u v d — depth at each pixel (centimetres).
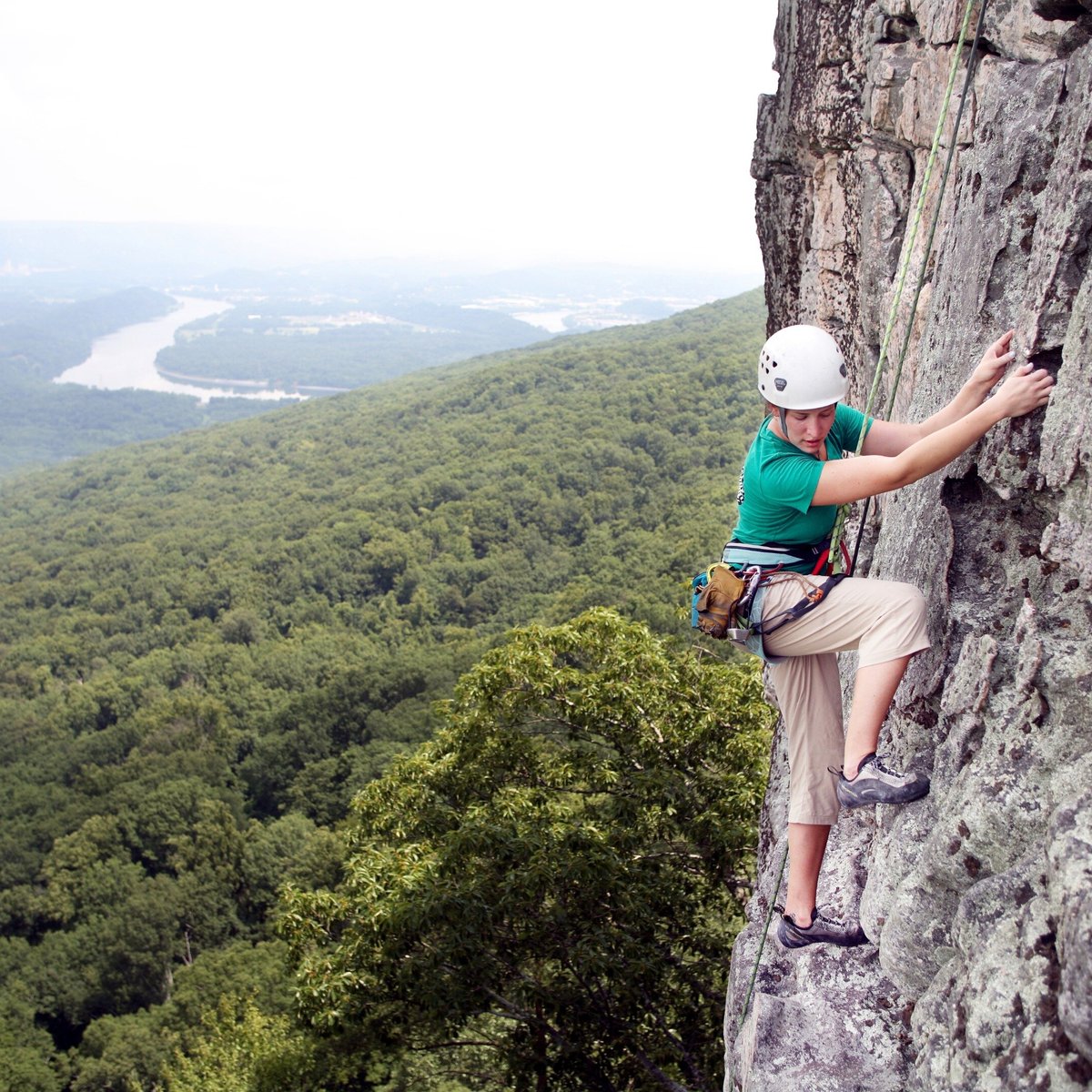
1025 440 285
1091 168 262
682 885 905
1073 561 263
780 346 281
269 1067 912
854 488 276
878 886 309
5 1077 3453
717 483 10119
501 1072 999
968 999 235
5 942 4478
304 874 4556
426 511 11188
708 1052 855
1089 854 201
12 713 8156
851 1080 304
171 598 10519
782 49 564
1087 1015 188
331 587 10194
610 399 13600
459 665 6719
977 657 284
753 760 910
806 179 572
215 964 3809
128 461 18025
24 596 11075
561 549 10156
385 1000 874
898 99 443
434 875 834
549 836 842
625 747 991
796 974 346
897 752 335
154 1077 3294
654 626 4909
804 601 293
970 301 324
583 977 844
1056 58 309
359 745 6122
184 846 4856
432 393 17688
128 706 7919
